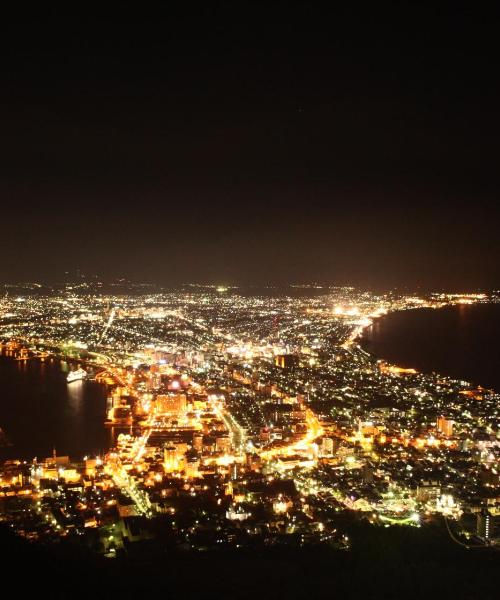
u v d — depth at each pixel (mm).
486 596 52812
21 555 47250
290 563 60312
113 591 47906
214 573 57188
